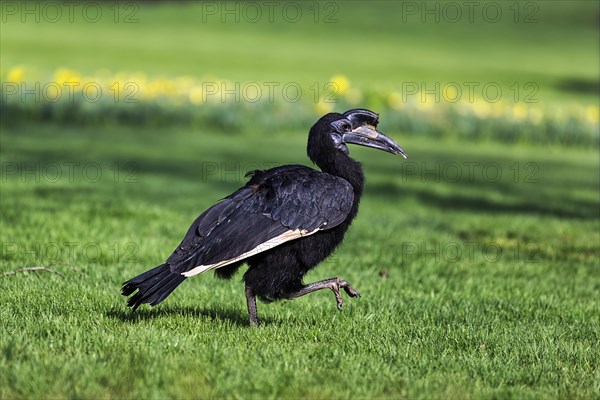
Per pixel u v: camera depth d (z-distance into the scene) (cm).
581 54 7319
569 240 1471
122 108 2944
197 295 946
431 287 1077
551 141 3181
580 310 971
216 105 3045
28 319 761
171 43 6531
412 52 6806
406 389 621
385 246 1339
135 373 621
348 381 630
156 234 1306
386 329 812
